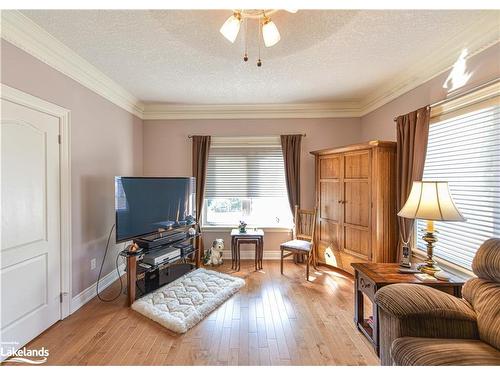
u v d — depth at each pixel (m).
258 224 4.09
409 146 2.52
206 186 4.05
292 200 3.87
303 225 3.74
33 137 1.98
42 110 2.06
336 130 3.92
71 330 2.12
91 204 2.72
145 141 4.02
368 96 3.52
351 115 3.88
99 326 2.19
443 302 1.43
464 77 2.07
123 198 2.69
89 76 2.63
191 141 4.02
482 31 1.86
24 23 1.82
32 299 1.98
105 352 1.86
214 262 3.74
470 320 1.38
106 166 3.01
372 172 2.85
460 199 2.14
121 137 3.36
